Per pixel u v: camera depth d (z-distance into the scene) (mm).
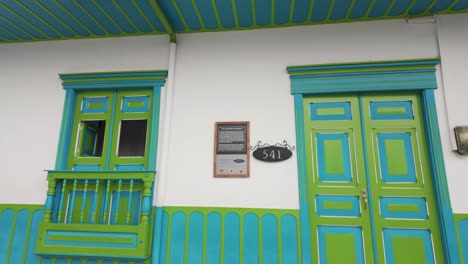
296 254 2645
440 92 2834
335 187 2842
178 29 3258
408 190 2762
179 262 2742
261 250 2693
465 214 2568
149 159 2990
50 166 3113
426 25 3012
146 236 2709
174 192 2904
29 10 2941
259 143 2926
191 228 2807
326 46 3092
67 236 2779
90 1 2803
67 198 3043
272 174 2840
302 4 2807
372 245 2680
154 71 3193
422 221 2682
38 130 3232
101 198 3018
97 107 3338
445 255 2543
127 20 3104
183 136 3041
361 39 3061
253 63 3148
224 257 2715
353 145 2910
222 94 3107
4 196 3082
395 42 3004
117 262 2775
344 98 3021
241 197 2824
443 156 2701
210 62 3217
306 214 2699
